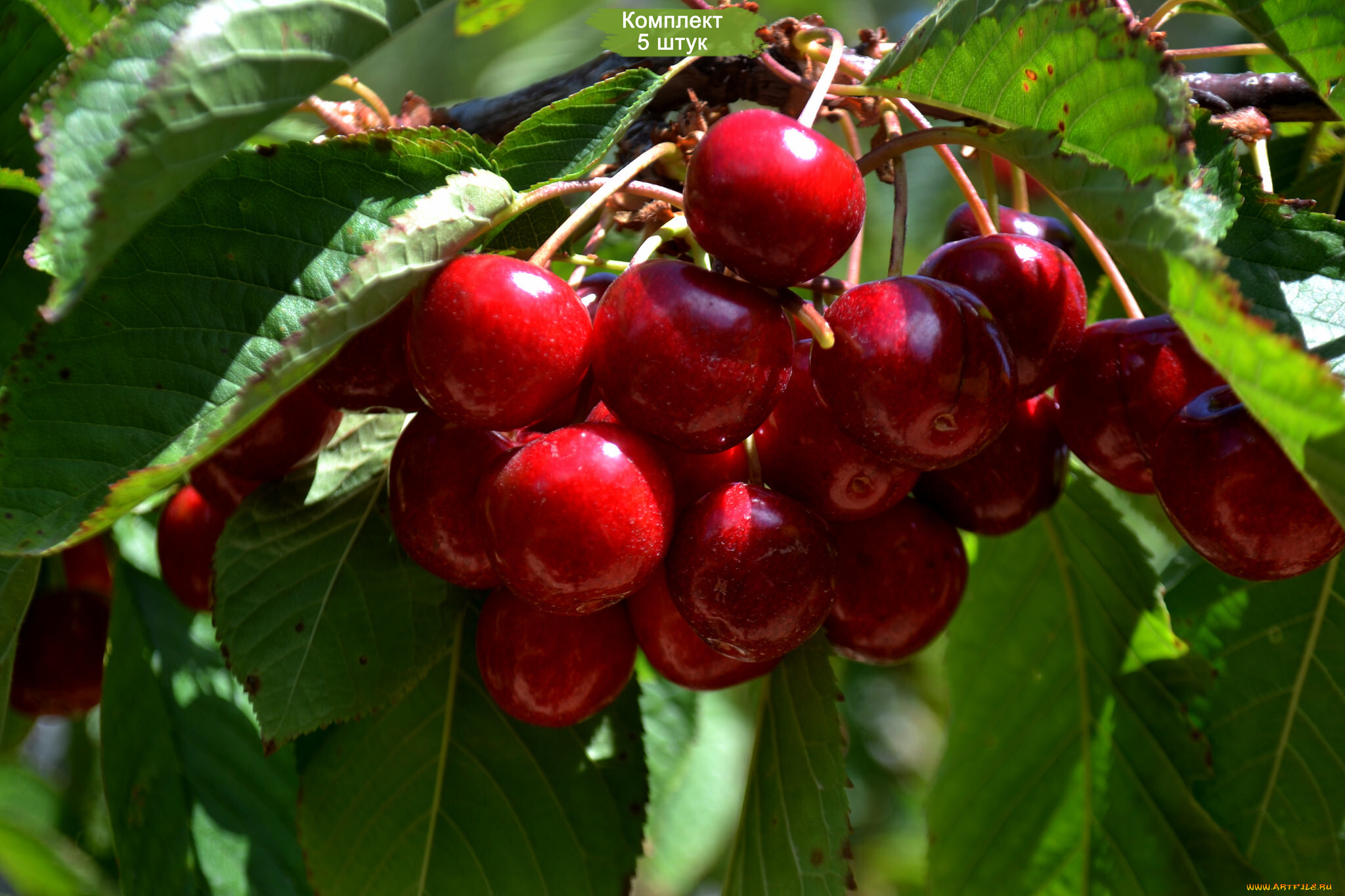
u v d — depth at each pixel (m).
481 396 0.46
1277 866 0.52
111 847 0.63
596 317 0.46
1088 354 0.49
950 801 0.56
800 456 0.47
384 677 0.49
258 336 0.46
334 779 0.52
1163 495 0.47
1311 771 0.52
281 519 0.49
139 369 0.46
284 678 0.49
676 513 0.47
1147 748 0.54
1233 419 0.47
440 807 0.52
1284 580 0.52
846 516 0.48
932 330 0.46
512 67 0.81
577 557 0.45
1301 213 0.48
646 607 0.48
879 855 1.07
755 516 0.46
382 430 0.51
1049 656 0.55
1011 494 0.50
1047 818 0.55
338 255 0.46
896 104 0.50
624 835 0.52
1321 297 0.48
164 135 0.43
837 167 0.45
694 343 0.45
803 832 0.49
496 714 0.52
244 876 0.53
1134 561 0.53
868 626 0.49
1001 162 0.67
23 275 0.49
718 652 0.48
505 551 0.46
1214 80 0.53
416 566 0.50
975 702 0.56
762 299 0.46
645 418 0.46
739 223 0.45
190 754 0.54
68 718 0.57
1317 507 0.46
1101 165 0.46
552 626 0.48
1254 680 0.52
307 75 0.45
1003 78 0.47
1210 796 0.53
